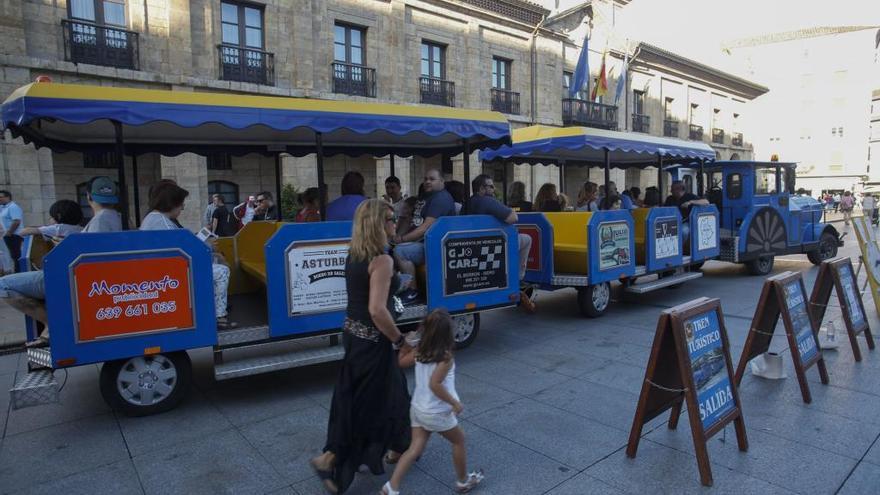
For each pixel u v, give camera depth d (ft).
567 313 27.37
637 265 29.78
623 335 22.79
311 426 14.19
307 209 23.41
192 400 16.12
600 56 84.23
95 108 13.71
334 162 54.39
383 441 10.68
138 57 41.83
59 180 40.86
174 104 14.70
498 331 23.86
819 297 18.43
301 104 16.46
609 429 13.62
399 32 57.93
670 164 38.09
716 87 112.88
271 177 51.49
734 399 12.20
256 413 15.08
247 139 21.93
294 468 11.97
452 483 11.17
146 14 42.22
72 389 17.29
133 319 13.93
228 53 46.83
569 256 26.37
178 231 14.34
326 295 16.63
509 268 20.65
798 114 212.84
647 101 96.02
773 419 13.92
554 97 76.18
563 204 29.99
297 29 50.16
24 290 13.96
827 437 12.85
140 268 13.92
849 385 16.21
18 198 37.04
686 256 31.30
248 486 11.24
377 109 17.71
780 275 16.02
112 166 43.06
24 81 37.01
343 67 54.29
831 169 208.44
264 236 21.80
